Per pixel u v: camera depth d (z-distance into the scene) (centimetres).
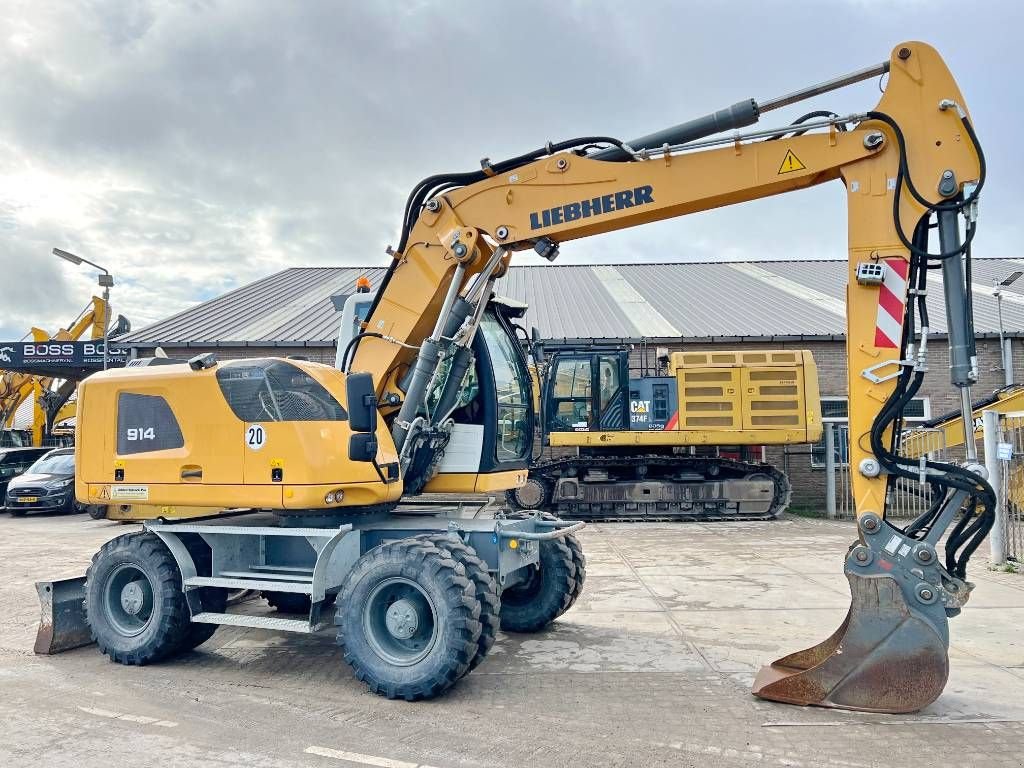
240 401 553
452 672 481
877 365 478
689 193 528
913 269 482
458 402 602
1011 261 2672
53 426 2645
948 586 455
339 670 569
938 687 446
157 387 585
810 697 471
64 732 449
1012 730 430
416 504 670
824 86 495
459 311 586
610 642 629
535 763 399
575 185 559
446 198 595
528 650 608
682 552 1090
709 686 516
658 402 1493
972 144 464
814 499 1809
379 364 605
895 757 396
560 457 1595
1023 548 938
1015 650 590
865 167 487
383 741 431
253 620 554
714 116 521
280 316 2233
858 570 466
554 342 1698
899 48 480
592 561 1015
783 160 505
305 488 522
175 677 556
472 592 491
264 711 482
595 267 2828
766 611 730
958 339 464
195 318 2233
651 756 404
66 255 1964
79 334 2605
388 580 504
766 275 2603
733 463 1499
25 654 620
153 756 414
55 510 1761
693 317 2053
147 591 591
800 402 1456
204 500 556
